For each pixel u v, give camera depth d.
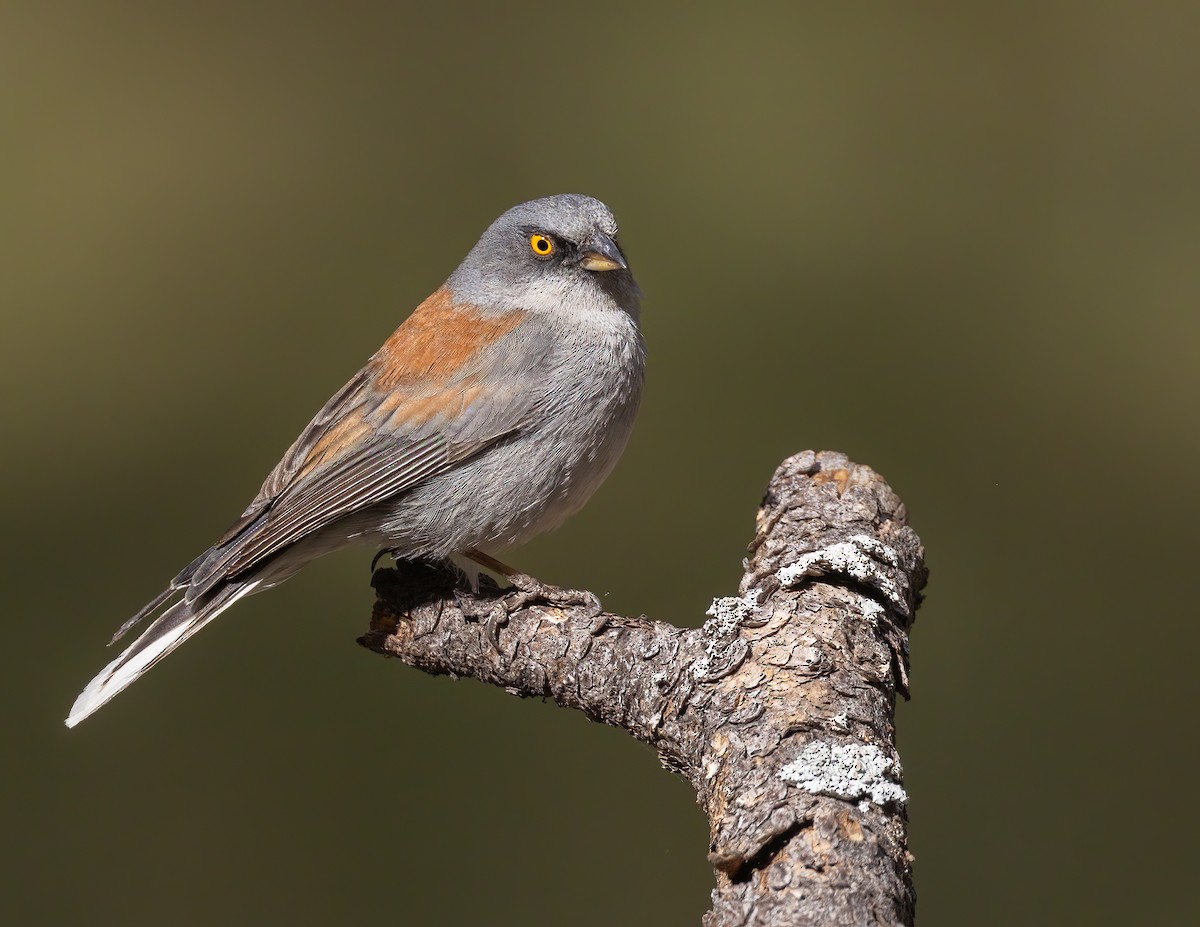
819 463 8.62
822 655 6.36
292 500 8.38
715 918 4.96
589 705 6.83
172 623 8.20
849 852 5.03
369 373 8.73
